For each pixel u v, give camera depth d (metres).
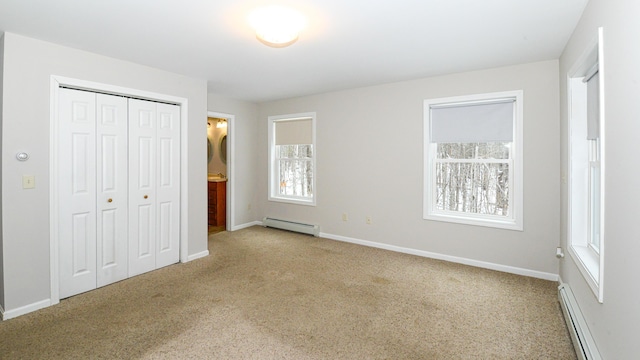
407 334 2.17
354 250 4.15
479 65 3.27
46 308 2.53
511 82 3.27
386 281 3.11
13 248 2.40
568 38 2.53
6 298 2.37
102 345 2.02
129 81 3.07
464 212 3.72
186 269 3.42
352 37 2.52
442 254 3.78
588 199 2.46
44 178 2.54
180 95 3.54
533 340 2.09
